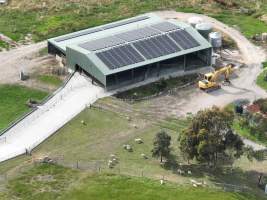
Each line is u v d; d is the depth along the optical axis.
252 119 150.62
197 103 160.12
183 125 150.50
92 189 126.56
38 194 125.06
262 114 153.38
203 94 164.12
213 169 135.12
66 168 133.38
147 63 166.25
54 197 124.38
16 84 168.00
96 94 161.75
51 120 151.38
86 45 171.75
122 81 166.50
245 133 148.75
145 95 162.38
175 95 163.25
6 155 137.88
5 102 160.75
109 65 163.62
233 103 160.12
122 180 129.38
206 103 160.25
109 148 141.12
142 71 169.38
